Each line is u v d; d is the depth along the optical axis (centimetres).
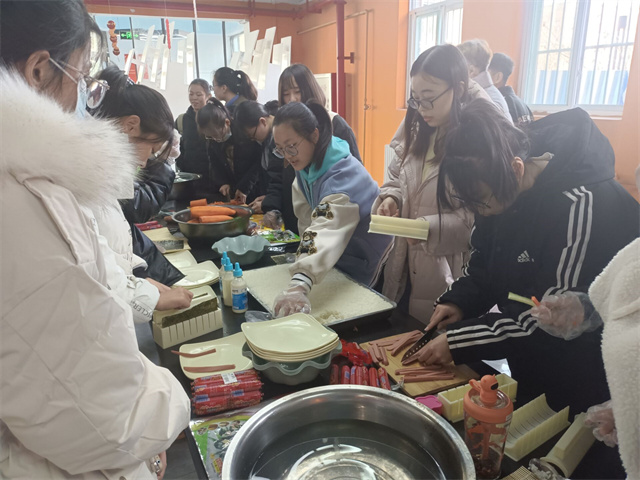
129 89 123
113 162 61
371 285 185
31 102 54
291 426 87
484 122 95
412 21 461
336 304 141
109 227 123
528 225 108
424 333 121
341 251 154
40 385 51
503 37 333
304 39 634
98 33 71
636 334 68
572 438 83
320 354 103
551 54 315
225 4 582
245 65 293
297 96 235
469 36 361
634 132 247
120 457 58
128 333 58
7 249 49
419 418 83
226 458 73
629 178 252
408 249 178
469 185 96
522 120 127
